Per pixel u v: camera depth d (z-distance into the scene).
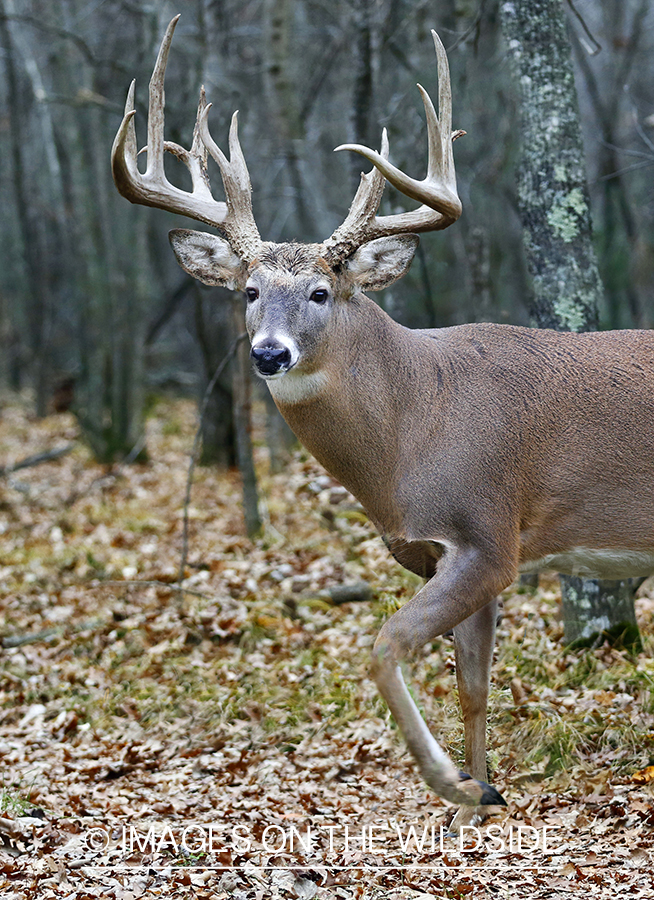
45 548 18.20
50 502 22.47
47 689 11.74
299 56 30.39
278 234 32.31
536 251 11.12
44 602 15.03
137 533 18.86
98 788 9.30
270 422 22.33
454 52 18.38
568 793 8.63
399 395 8.23
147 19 23.59
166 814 8.71
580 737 9.23
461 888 7.11
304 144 24.31
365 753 9.68
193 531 18.59
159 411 35.31
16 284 43.97
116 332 27.80
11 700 11.66
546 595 12.90
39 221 37.62
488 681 8.42
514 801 8.58
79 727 10.83
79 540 18.69
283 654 12.01
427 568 8.50
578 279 10.99
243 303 16.83
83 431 29.17
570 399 8.27
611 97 27.23
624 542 8.35
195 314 23.72
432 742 7.31
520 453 8.16
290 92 23.75
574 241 11.00
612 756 9.02
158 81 8.55
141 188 8.50
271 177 29.48
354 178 17.44
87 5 33.25
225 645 12.56
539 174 11.07
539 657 10.89
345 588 13.39
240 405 17.00
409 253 8.27
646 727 9.35
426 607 7.75
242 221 8.42
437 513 8.08
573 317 10.97
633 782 8.53
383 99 19.44
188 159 8.98
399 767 9.41
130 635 13.02
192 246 8.62
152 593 14.81
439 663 10.52
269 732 10.37
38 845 7.97
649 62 32.94
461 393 8.25
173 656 12.28
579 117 11.16
